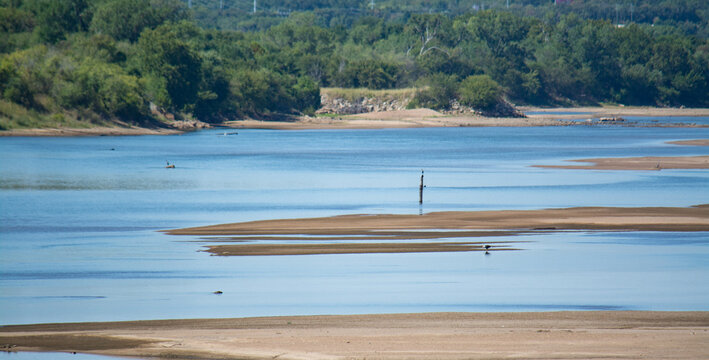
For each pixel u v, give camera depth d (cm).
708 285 12406
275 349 8731
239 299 11600
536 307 10962
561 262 14338
